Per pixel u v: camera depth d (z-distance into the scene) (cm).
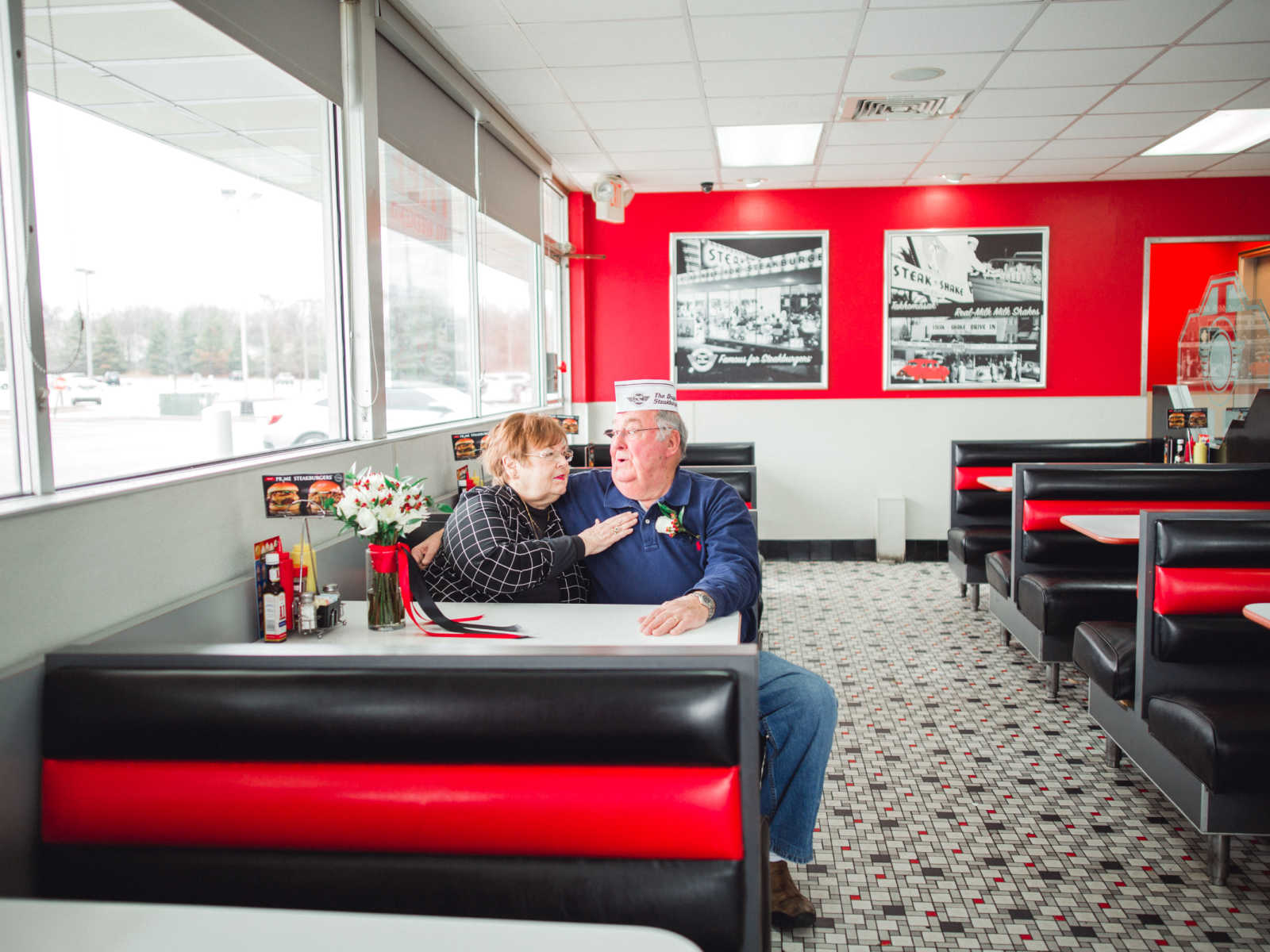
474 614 247
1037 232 802
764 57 487
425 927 112
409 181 483
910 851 295
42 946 109
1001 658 511
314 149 378
